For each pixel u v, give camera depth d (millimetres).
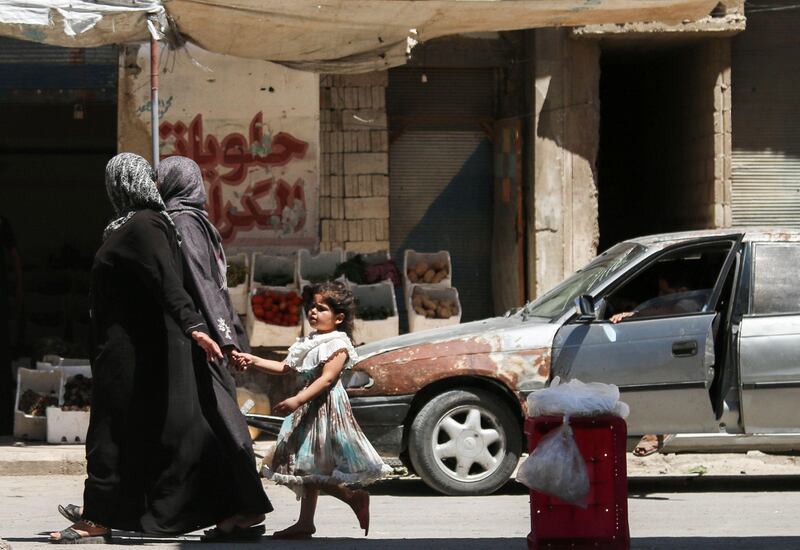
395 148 18203
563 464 6727
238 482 7656
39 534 8773
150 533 7488
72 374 15367
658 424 11258
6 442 14922
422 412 11398
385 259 16875
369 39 13945
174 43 13797
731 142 17906
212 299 7770
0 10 12703
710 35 17594
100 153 22031
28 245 22094
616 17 13719
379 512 10469
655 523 9648
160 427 7516
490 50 18031
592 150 17688
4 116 20969
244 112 16734
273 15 13117
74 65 17016
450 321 16062
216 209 16766
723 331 11312
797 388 11172
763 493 11828
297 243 16859
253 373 15469
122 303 7582
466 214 18344
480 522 9805
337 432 8156
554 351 11367
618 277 11539
